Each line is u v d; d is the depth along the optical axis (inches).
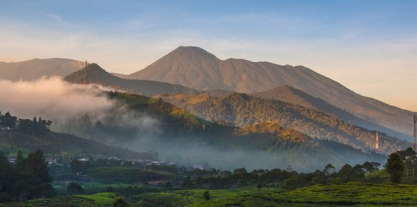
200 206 5605.3
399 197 5275.6
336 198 5398.6
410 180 7327.8
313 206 5059.1
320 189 6309.1
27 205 7003.0
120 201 6338.6
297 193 6092.5
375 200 5108.3
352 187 6382.9
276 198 5679.1
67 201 7480.3
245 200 5748.0
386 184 6643.7
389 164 7076.8
